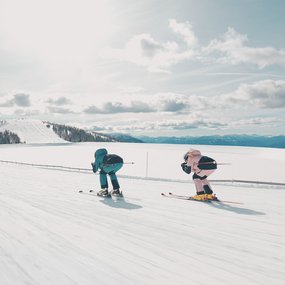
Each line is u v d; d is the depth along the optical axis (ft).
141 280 10.24
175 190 33.40
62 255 12.52
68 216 20.21
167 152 133.69
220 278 10.57
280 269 11.50
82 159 104.63
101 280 10.14
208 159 26.66
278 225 18.35
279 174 58.29
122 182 40.11
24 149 185.98
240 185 36.68
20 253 12.60
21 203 24.88
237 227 17.83
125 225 18.06
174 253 13.15
